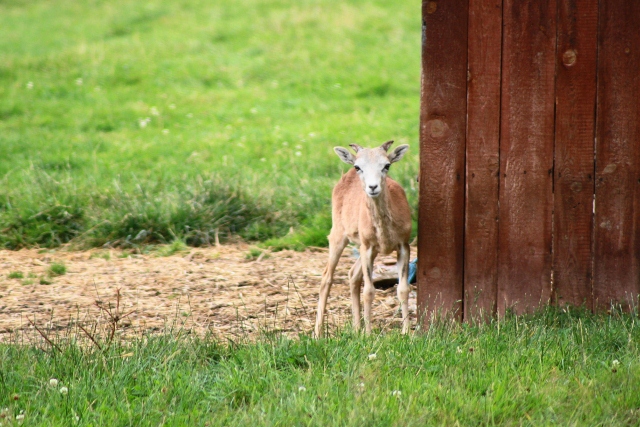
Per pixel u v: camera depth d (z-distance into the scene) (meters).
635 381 9.02
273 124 30.75
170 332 11.46
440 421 8.28
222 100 34.16
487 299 11.95
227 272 16.39
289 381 9.43
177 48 41.69
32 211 19.20
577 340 10.50
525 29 11.41
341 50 40.00
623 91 11.42
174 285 15.44
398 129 29.08
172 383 9.24
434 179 11.78
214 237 19.00
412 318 13.41
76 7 53.66
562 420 8.34
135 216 19.03
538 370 9.50
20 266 16.91
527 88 11.50
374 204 12.20
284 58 39.16
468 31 11.46
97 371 9.70
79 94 34.88
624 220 11.66
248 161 25.64
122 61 39.72
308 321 13.30
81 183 21.73
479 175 11.71
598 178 11.62
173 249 18.20
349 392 8.87
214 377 9.73
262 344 10.59
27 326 12.80
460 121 11.63
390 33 42.47
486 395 8.79
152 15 49.31
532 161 11.62
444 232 11.88
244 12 48.25
